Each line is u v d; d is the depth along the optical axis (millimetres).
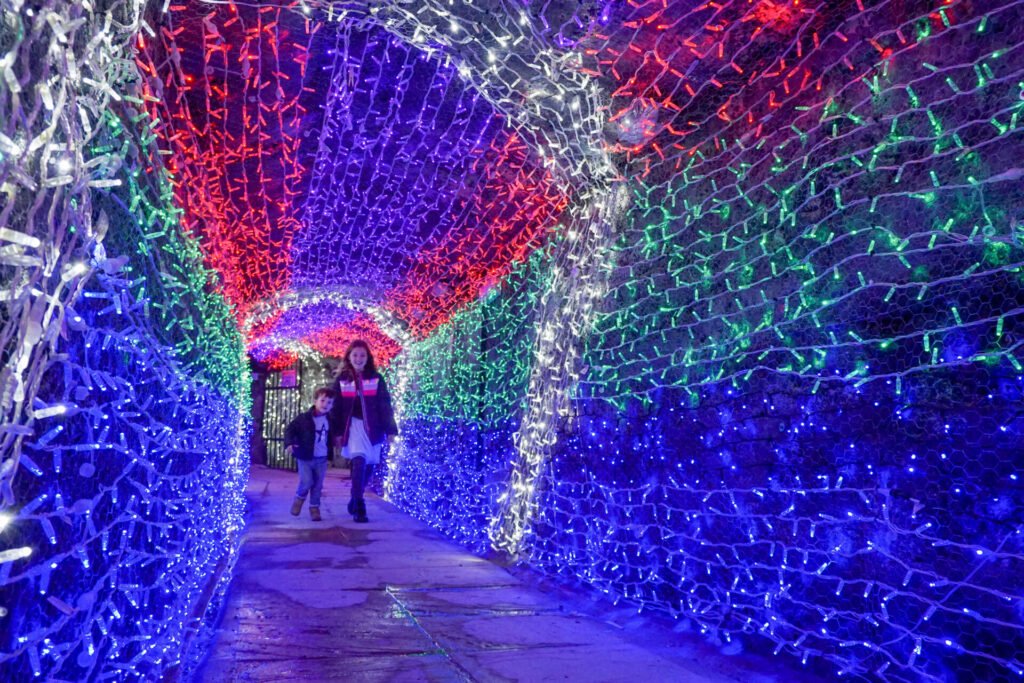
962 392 2664
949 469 2705
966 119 2721
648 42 3818
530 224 7211
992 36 2635
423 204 7172
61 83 1398
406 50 4477
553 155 5500
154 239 2912
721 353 4090
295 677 3428
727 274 4090
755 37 3588
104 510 2217
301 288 11641
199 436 4363
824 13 3332
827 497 3297
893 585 2936
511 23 3898
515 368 7797
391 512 11562
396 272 10352
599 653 3869
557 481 6133
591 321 5719
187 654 3689
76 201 1745
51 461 1658
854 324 3182
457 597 5215
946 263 2760
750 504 3797
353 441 9531
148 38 2938
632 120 4551
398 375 15805
